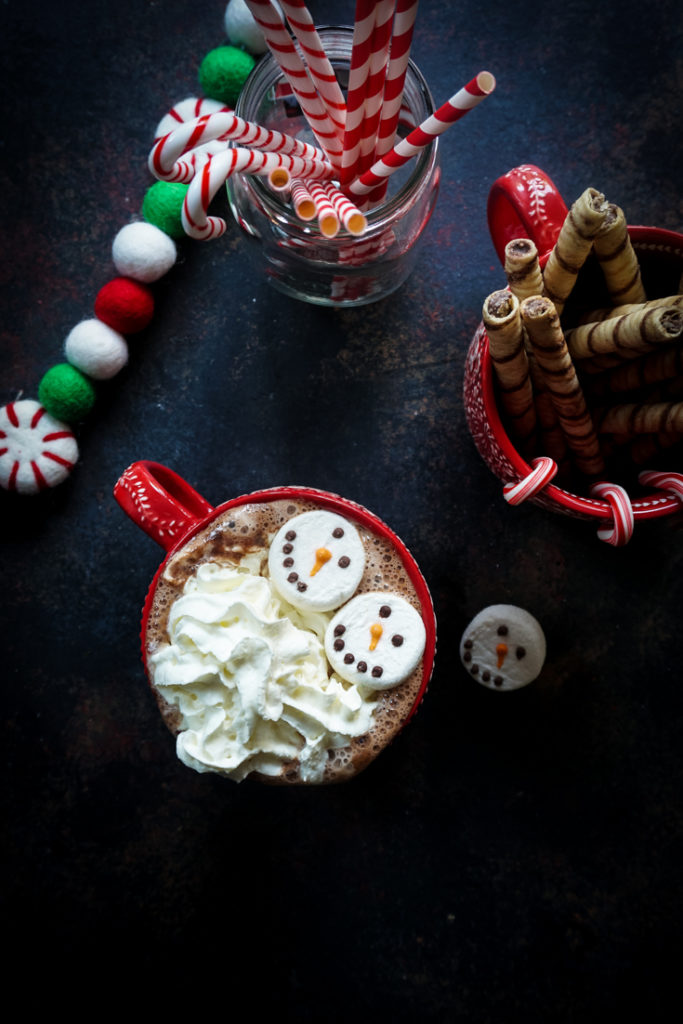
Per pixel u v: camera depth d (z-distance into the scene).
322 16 0.55
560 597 0.55
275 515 0.46
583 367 0.46
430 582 0.55
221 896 0.55
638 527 0.54
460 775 0.55
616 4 0.55
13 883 0.55
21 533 0.55
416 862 0.54
